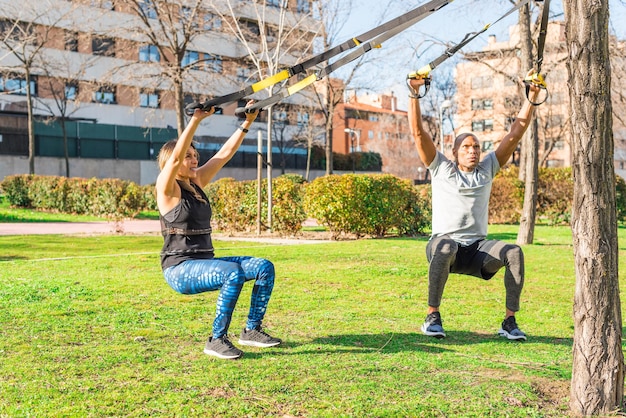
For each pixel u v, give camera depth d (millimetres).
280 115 45500
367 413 3324
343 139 69312
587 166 3371
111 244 13664
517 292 5066
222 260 4457
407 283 7969
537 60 4590
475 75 43875
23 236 15352
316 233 17703
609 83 3375
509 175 25031
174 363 4195
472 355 4539
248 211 17438
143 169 41938
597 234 3365
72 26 31031
